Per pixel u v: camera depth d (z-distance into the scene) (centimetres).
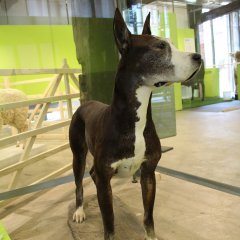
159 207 229
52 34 758
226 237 183
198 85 850
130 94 149
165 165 323
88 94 313
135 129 152
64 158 402
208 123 551
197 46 923
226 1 939
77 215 212
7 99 328
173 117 407
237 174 282
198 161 330
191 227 197
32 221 228
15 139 264
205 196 242
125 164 158
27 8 743
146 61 144
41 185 250
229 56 915
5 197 230
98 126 168
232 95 911
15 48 738
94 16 301
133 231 192
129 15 309
